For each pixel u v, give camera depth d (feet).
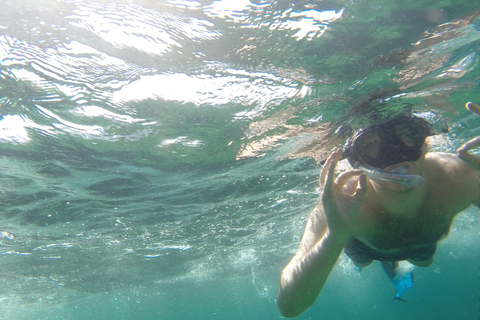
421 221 2.64
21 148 6.20
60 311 32.73
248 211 12.02
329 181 2.15
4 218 9.03
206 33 3.85
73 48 4.04
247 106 5.48
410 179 2.16
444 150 9.00
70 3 3.48
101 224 10.73
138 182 8.10
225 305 53.83
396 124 2.50
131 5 3.51
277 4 3.53
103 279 20.39
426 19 3.83
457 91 5.83
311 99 5.40
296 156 8.03
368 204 2.70
